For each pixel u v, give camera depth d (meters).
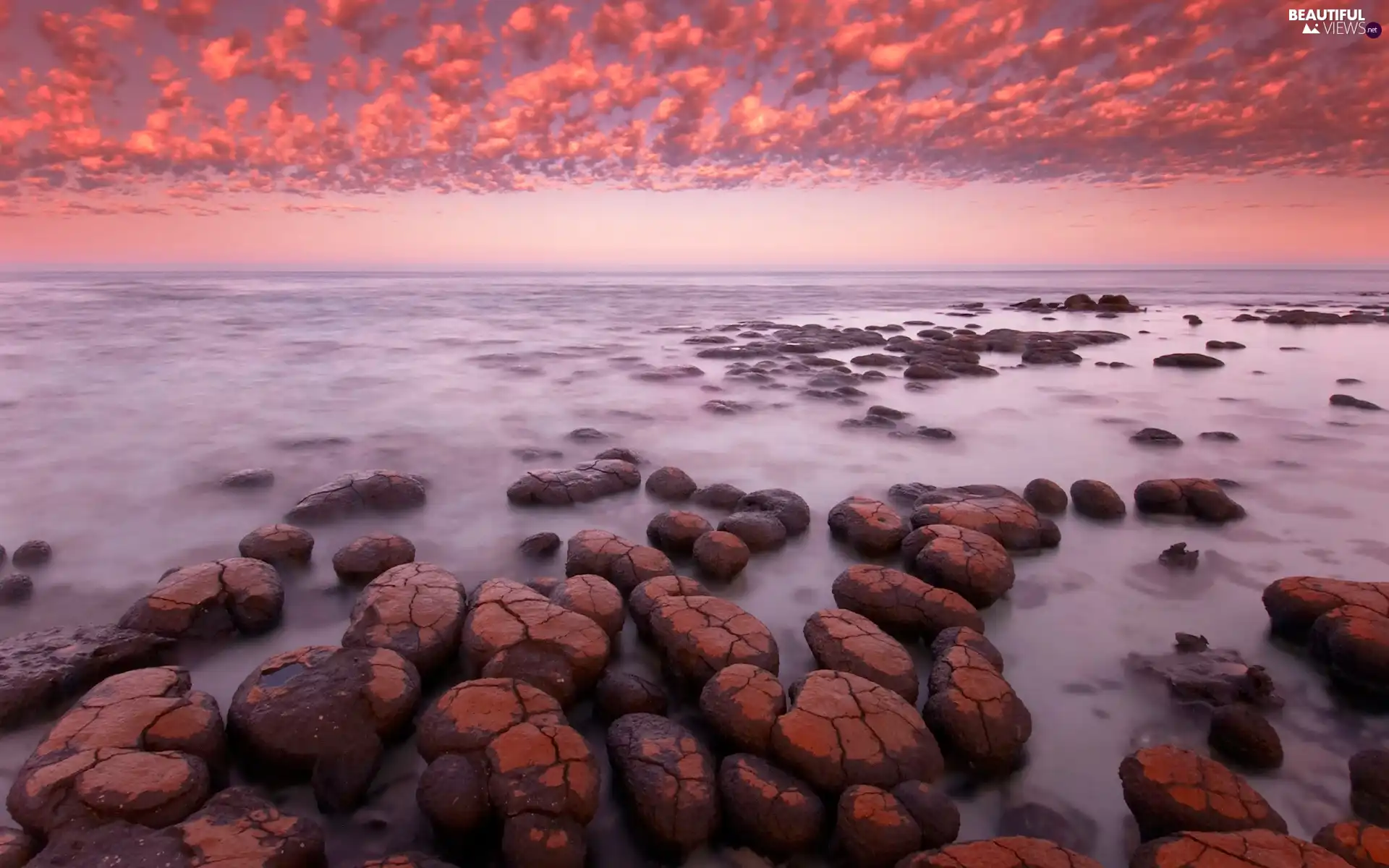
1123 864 3.08
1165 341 21.11
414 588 4.70
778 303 41.56
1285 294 49.22
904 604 4.77
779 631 5.01
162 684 3.71
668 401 12.69
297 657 3.91
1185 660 4.52
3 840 2.81
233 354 17.80
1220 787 3.08
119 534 6.68
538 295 47.44
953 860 2.72
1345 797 3.43
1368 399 13.01
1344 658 4.19
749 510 7.01
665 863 3.09
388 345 19.98
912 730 3.49
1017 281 88.12
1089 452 9.53
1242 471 8.68
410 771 3.55
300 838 2.88
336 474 8.49
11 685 3.80
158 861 2.67
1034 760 3.69
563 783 3.09
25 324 24.12
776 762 3.41
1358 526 6.90
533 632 4.20
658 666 4.49
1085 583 5.71
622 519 7.12
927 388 13.82
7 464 8.73
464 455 9.34
